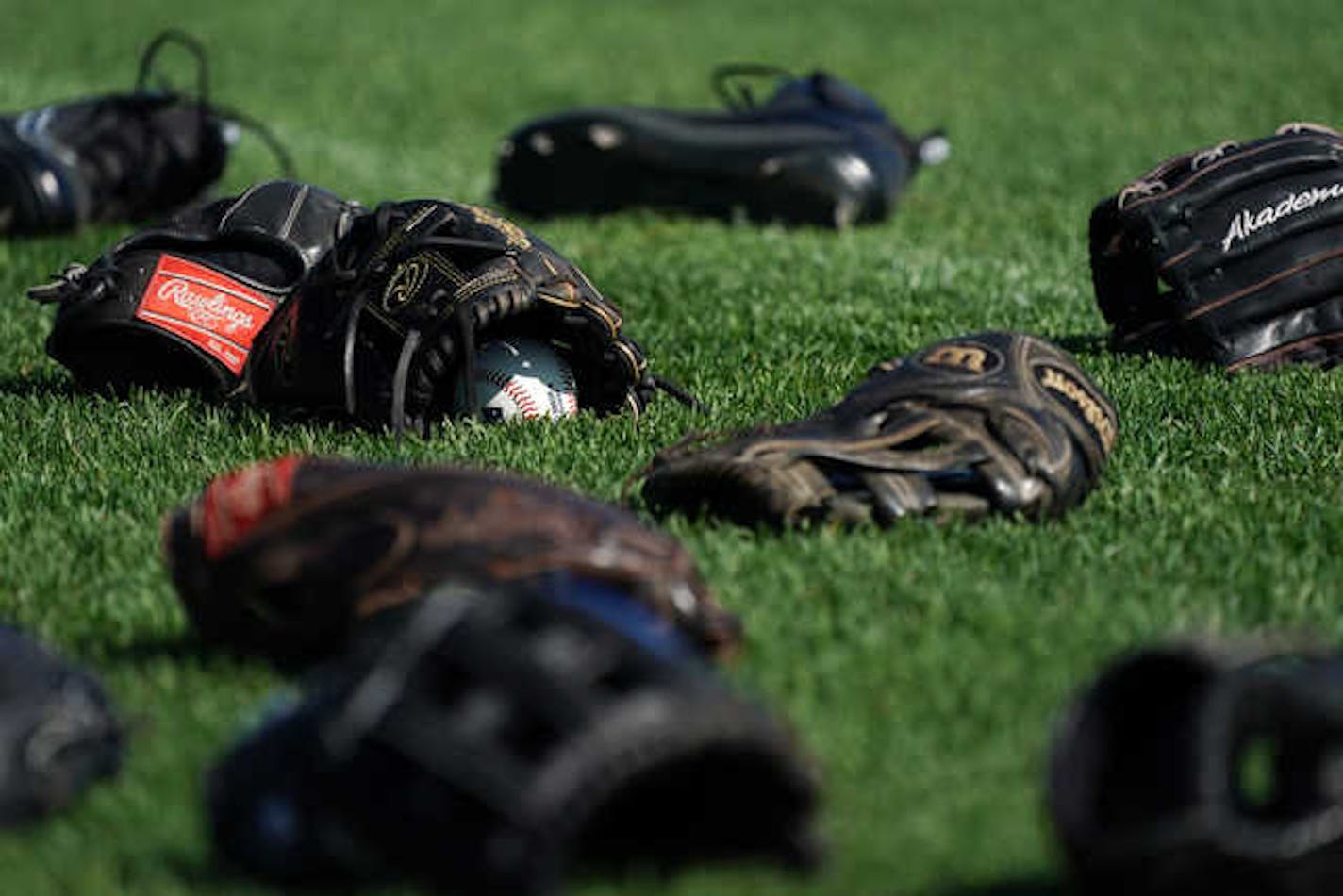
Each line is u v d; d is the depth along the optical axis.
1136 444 22.23
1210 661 10.28
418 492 14.61
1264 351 26.38
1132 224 26.31
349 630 14.20
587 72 77.75
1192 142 56.94
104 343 25.56
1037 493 18.53
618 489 20.06
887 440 18.58
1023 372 19.27
